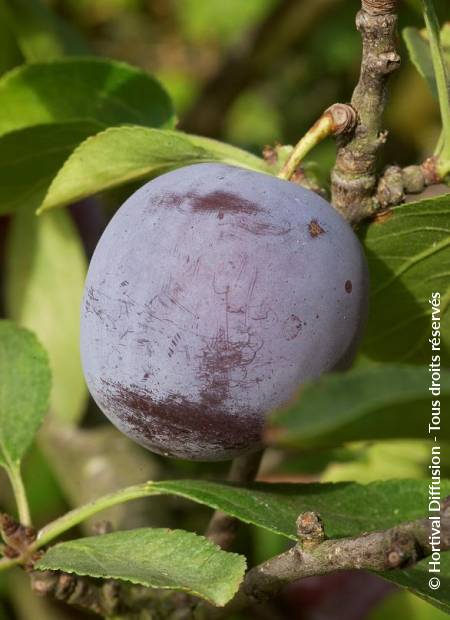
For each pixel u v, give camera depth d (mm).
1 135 358
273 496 324
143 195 315
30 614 455
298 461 434
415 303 347
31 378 361
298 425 245
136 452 445
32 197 385
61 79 373
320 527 301
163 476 439
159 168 341
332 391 246
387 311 349
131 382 308
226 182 311
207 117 563
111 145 334
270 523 312
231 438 310
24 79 372
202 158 337
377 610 441
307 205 311
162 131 330
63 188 343
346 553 296
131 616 338
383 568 290
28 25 463
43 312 450
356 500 329
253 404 305
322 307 305
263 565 309
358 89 316
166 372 304
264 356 302
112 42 661
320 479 434
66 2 634
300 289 303
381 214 327
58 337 449
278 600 440
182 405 306
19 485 345
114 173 342
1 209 388
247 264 302
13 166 370
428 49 371
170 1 665
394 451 429
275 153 335
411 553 283
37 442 449
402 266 339
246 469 344
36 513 484
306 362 305
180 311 302
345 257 310
